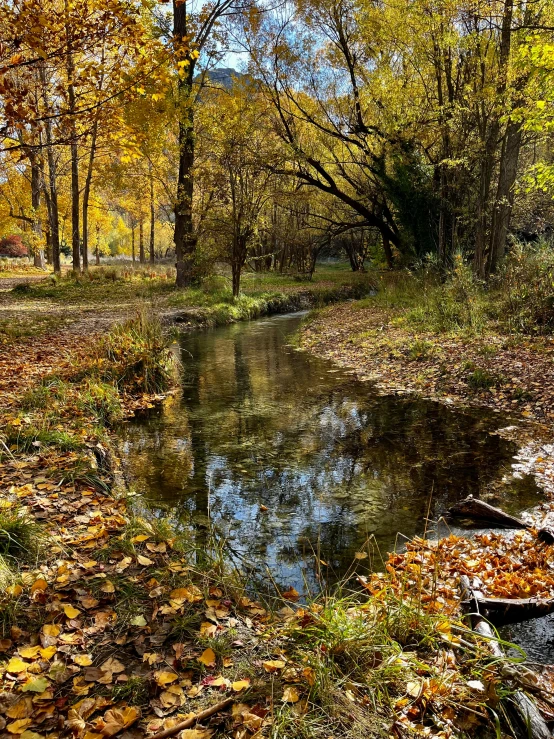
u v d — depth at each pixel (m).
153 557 3.26
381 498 4.55
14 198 32.75
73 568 3.00
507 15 11.61
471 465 5.14
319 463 5.36
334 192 19.83
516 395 7.07
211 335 14.02
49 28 5.92
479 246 13.84
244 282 23.97
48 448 4.80
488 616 2.80
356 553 3.67
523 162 18.44
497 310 10.86
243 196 17.45
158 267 29.62
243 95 16.92
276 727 1.93
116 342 8.83
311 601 3.04
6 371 7.62
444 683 2.22
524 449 5.46
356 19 16.56
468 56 13.88
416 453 5.53
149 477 5.03
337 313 15.99
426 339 10.21
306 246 28.97
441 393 7.68
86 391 6.77
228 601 2.90
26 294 18.94
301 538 3.91
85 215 25.58
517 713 2.07
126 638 2.47
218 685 2.19
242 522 4.16
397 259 21.20
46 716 1.98
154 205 34.34
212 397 8.00
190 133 17.52
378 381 8.70
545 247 11.44
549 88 9.93
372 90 17.12
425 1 13.51
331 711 2.05
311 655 2.30
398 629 2.55
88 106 7.58
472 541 3.77
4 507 3.40
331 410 7.20
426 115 15.88
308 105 19.19
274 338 13.52
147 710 2.06
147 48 6.80
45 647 2.34
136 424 6.67
